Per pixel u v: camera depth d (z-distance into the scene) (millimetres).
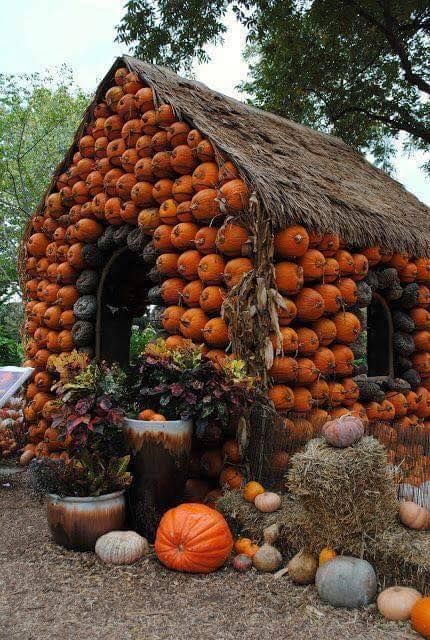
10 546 4309
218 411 4324
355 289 5625
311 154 7180
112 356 7406
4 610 3299
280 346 4730
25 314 7867
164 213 5445
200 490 4918
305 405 5051
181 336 5266
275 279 4809
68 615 3248
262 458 4688
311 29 14633
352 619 3246
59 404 4379
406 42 15078
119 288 7539
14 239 15195
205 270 4996
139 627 3121
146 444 4281
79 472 4215
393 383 6691
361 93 15242
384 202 6988
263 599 3482
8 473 6574
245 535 4242
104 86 6812
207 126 5395
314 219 5023
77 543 4148
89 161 6938
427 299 7094
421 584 3426
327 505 3547
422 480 4062
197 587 3637
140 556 4020
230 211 4855
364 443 3600
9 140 15297
